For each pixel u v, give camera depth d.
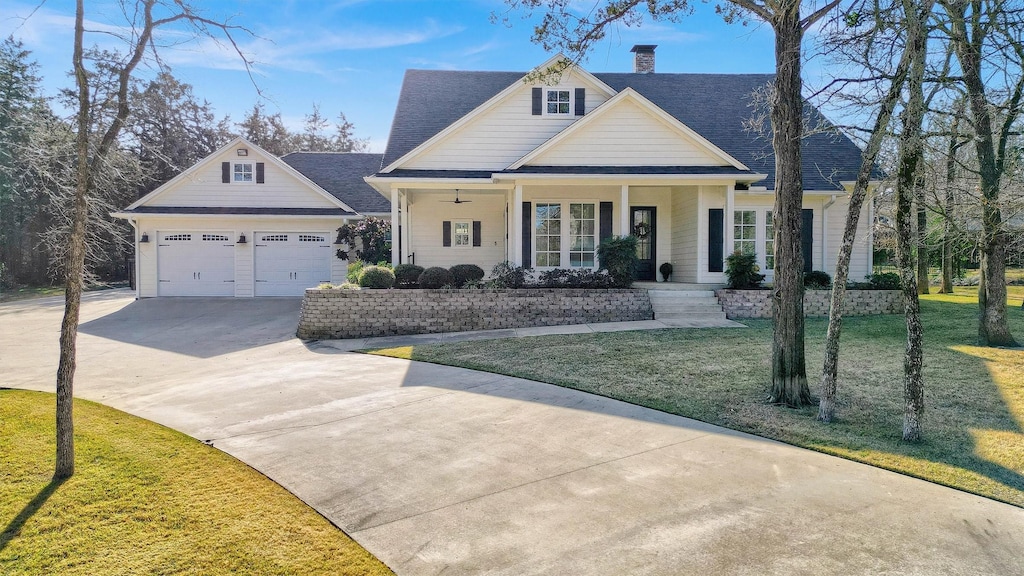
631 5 7.32
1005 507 3.84
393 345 11.17
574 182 14.21
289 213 19.33
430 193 17.38
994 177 8.30
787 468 4.57
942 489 4.14
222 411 6.48
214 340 12.40
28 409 6.62
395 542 3.48
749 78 20.03
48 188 6.01
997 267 9.25
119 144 5.51
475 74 20.20
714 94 19.23
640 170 14.57
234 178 19.88
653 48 20.75
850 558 3.21
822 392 5.86
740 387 7.13
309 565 3.24
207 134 33.56
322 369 8.95
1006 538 3.42
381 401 6.79
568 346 9.85
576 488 4.22
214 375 8.77
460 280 14.12
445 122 17.98
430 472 4.57
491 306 13.04
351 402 6.77
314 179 22.69
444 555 3.32
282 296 19.64
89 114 4.93
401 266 14.06
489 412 6.24
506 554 3.32
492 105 15.93
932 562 3.17
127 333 13.27
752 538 3.44
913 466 4.56
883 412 6.04
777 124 6.50
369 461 4.83
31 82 10.85
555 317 13.09
